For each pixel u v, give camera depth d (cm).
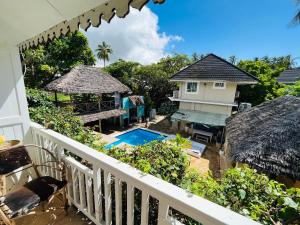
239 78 1467
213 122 1491
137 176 149
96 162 189
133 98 1969
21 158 245
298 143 611
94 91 1493
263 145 654
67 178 254
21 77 308
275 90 1944
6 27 240
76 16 177
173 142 254
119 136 1652
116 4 133
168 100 2534
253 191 163
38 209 258
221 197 155
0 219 201
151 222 197
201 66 1669
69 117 427
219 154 1220
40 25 221
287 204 132
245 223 97
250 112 1133
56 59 2378
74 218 247
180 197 120
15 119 306
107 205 193
